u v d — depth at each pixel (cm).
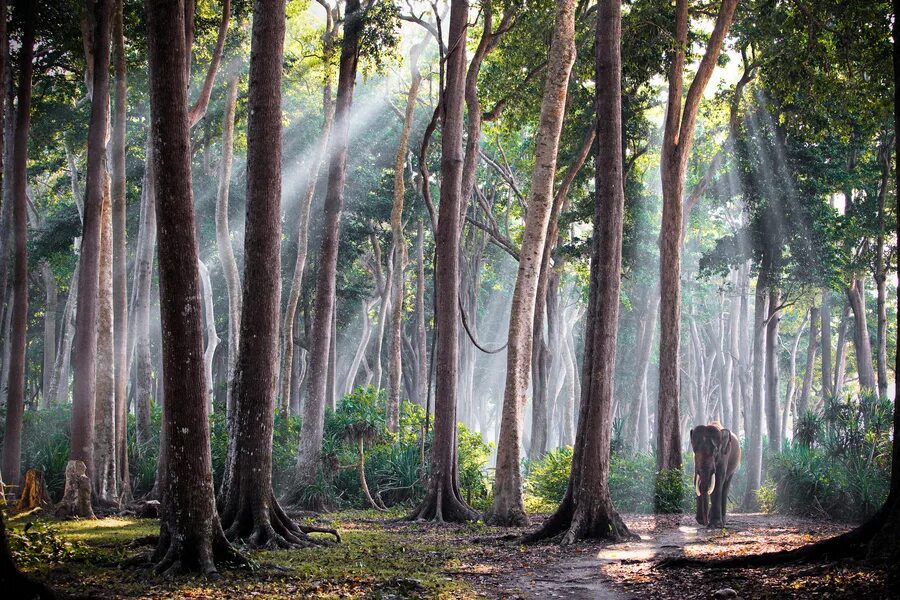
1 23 920
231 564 1129
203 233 4262
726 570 1038
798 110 2906
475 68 2423
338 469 2423
